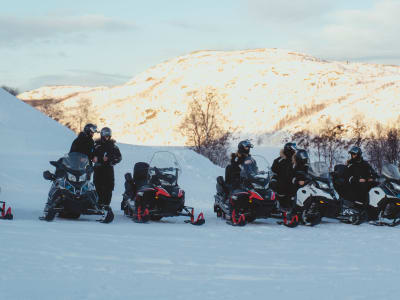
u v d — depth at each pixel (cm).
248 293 494
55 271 552
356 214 1302
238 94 16262
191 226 1136
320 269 643
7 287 472
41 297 445
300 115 13588
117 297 459
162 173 1191
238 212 1241
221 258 695
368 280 579
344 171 1387
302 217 1262
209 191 2192
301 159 1281
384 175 1348
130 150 2880
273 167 1325
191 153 2727
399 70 17500
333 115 12112
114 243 771
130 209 1251
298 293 501
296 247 848
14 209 1311
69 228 935
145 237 873
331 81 15712
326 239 984
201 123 7394
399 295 502
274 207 1273
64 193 1073
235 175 1295
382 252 823
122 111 18650
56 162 1116
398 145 5550
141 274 563
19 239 738
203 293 488
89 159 1247
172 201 1161
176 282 532
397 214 1307
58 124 3600
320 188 1254
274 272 611
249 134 13188
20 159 2327
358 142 8306
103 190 1260
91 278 530
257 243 880
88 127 1238
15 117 3359
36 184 2016
